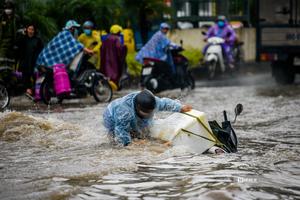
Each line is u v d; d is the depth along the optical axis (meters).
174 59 33.47
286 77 39.16
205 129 14.02
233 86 37.62
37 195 9.89
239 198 9.42
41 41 31.19
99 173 11.50
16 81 30.39
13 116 17.38
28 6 35.28
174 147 13.62
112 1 39.38
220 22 43.59
